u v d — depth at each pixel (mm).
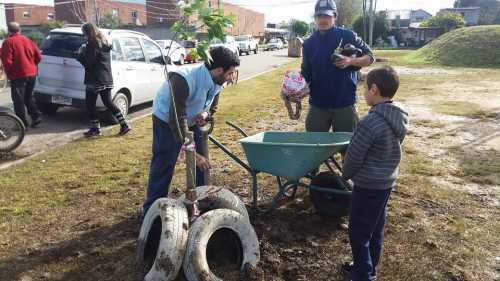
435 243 4160
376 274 3617
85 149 7273
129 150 7215
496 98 13188
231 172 6172
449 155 7078
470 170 6305
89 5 55375
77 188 5543
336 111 4961
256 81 17594
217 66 3844
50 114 10062
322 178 4547
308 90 5023
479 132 8688
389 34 62719
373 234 3467
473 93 14312
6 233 4344
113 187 5562
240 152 7184
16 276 3631
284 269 3727
